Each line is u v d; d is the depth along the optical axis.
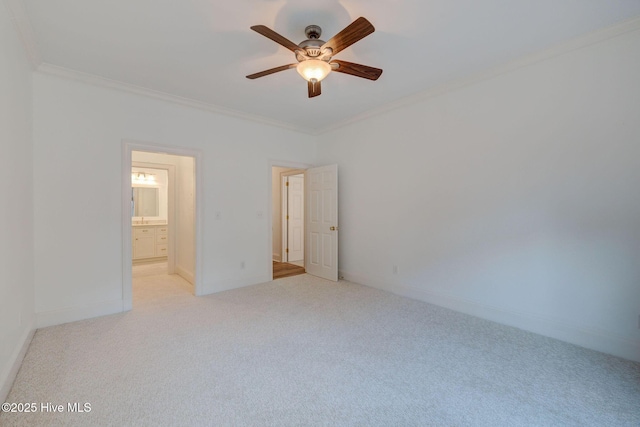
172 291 4.08
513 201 2.87
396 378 2.00
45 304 2.84
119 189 3.27
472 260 3.18
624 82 2.28
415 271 3.73
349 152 4.62
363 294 3.94
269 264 4.63
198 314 3.19
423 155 3.63
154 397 1.78
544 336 2.66
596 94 2.40
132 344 2.47
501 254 2.96
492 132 3.01
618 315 2.32
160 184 6.89
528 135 2.77
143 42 2.46
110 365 2.13
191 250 4.50
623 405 1.73
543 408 1.70
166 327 2.83
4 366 1.80
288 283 4.51
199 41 2.45
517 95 2.83
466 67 2.93
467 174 3.21
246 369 2.10
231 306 3.46
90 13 2.09
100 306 3.14
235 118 4.24
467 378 2.00
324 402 1.75
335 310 3.33
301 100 3.76
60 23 2.20
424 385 1.92
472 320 3.04
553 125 2.62
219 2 2.00
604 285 2.38
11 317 1.97
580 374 2.05
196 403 1.73
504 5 2.04
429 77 3.14
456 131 3.30
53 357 2.24
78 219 3.02
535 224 2.74
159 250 6.38
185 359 2.23
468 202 3.21
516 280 2.86
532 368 2.13
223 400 1.76
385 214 4.09
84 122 3.06
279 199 6.51
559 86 2.58
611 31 2.29
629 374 2.05
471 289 3.19
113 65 2.84
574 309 2.52
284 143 4.82
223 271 4.12
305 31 2.32
